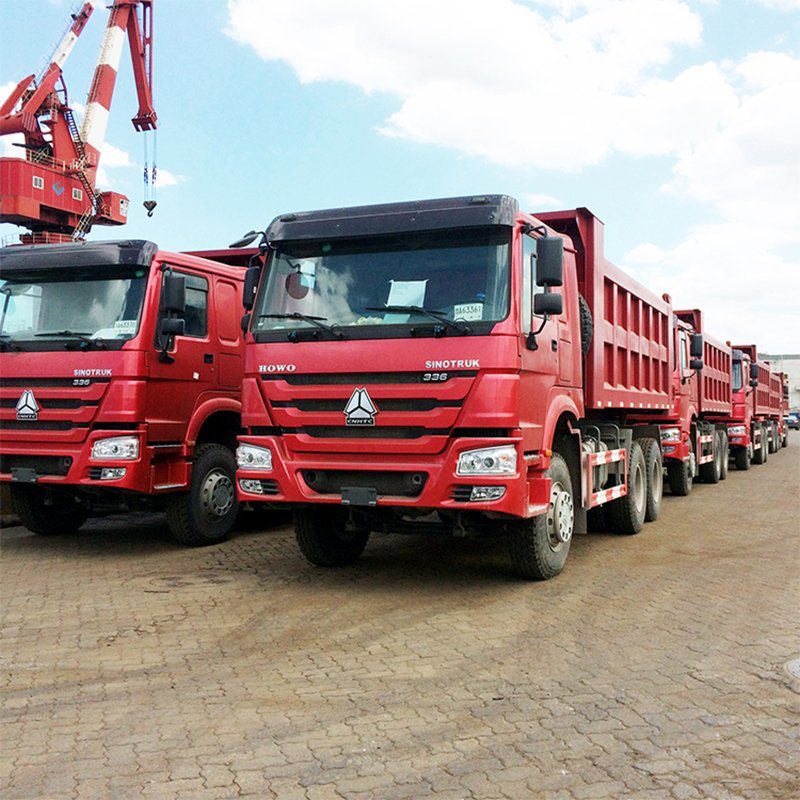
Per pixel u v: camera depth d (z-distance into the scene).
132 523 11.45
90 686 4.84
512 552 7.39
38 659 5.34
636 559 8.63
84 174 50.56
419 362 6.54
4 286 9.23
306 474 7.01
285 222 7.27
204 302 9.77
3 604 6.77
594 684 4.82
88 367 8.65
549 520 7.57
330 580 7.63
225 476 9.80
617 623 6.12
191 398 9.40
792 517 11.94
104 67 51.28
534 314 6.89
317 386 6.89
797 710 4.41
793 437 51.50
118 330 8.73
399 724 4.24
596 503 8.75
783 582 7.52
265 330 7.12
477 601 6.80
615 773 3.69
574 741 4.02
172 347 8.95
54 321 8.98
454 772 3.70
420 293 6.73
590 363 8.72
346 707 4.48
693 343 13.98
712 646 5.56
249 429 7.28
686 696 4.62
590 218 8.78
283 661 5.28
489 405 6.38
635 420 11.88
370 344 6.70
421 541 9.80
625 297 10.27
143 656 5.39
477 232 6.75
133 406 8.55
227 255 11.38
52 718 4.37
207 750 3.95
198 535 9.40
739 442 20.75
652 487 11.54
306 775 3.68
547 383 7.27
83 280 9.02
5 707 4.53
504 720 4.29
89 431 8.63
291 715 4.37
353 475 6.86
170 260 9.20
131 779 3.66
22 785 3.61
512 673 5.02
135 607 6.66
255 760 3.84
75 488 9.11
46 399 8.79
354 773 3.70
